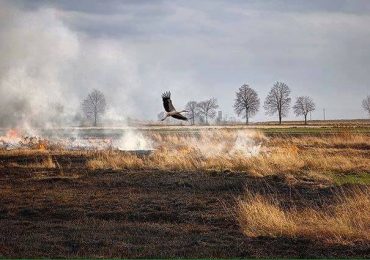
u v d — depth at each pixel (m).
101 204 18.73
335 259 12.28
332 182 22.53
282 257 12.48
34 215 17.20
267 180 23.31
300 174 24.52
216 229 15.20
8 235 14.37
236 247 13.29
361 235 13.80
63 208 18.03
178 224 15.92
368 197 17.58
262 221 14.92
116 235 14.45
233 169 26.53
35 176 25.53
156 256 12.48
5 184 23.31
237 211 17.06
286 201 19.06
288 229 14.30
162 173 26.00
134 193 21.02
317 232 14.14
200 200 19.44
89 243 13.57
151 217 16.84
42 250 12.89
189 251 12.95
